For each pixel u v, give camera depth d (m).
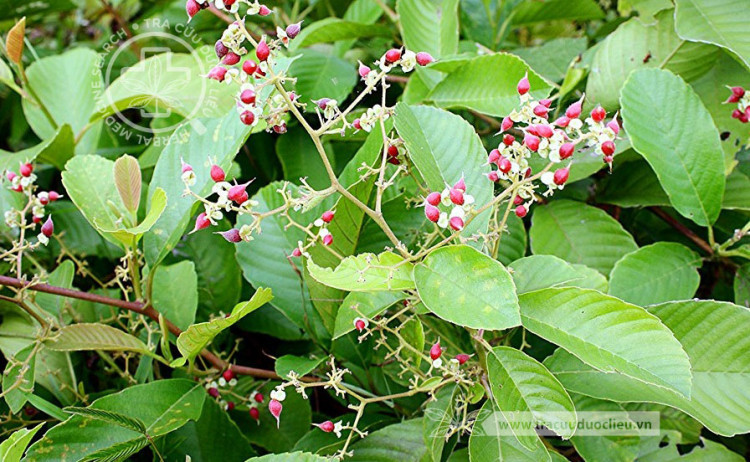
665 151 0.80
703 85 0.86
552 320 0.69
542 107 0.69
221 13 1.06
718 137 0.80
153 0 1.20
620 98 0.80
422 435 0.75
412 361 0.79
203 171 0.79
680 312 0.73
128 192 0.77
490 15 0.99
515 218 0.83
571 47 0.92
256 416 0.82
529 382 0.69
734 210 0.86
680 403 0.72
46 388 0.83
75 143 0.93
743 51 0.79
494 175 0.70
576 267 0.78
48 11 1.12
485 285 0.67
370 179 0.75
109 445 0.73
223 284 0.88
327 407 0.88
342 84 0.93
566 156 0.68
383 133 0.70
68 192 0.79
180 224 0.79
